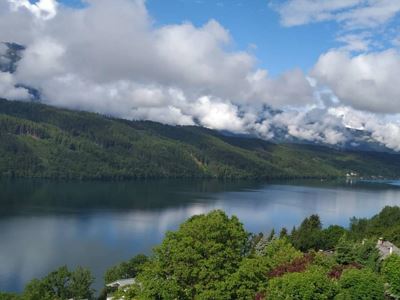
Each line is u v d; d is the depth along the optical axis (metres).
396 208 187.50
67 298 101.25
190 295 46.28
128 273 115.19
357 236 140.00
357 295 50.84
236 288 46.66
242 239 52.25
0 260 146.62
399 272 57.12
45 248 163.62
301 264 59.97
